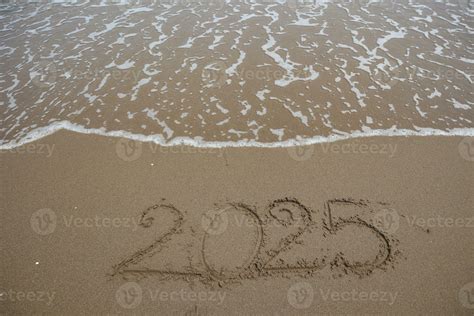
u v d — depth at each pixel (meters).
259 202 3.67
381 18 6.88
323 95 5.11
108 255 3.26
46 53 6.23
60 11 7.61
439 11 7.02
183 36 6.56
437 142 4.30
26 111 5.00
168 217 3.57
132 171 4.06
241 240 3.35
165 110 4.96
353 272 3.09
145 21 7.10
